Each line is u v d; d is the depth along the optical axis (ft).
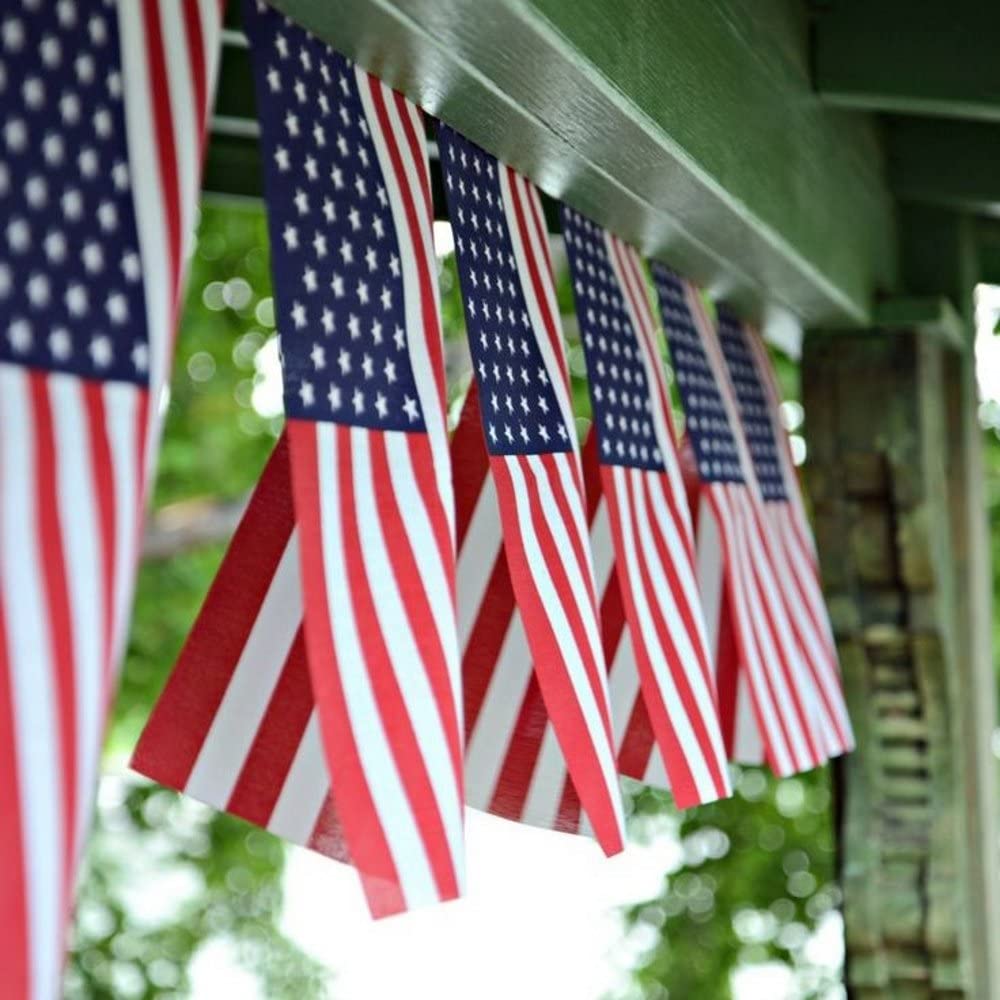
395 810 7.82
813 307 14.85
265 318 32.65
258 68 8.14
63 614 6.15
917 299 15.58
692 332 13.76
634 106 9.73
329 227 8.36
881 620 15.76
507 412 9.90
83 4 6.77
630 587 11.19
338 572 7.88
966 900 16.07
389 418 8.45
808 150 13.62
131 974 32.09
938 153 16.43
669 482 12.18
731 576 13.39
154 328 6.70
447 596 8.45
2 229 6.26
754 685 13.23
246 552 8.88
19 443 6.15
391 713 7.94
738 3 11.99
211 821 32.68
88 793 6.13
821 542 15.89
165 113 6.97
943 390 17.07
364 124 8.89
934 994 15.80
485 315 9.90
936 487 15.87
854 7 13.80
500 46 8.71
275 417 32.94
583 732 9.61
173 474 32.89
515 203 10.62
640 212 11.71
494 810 11.17
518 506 9.73
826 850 29.22
